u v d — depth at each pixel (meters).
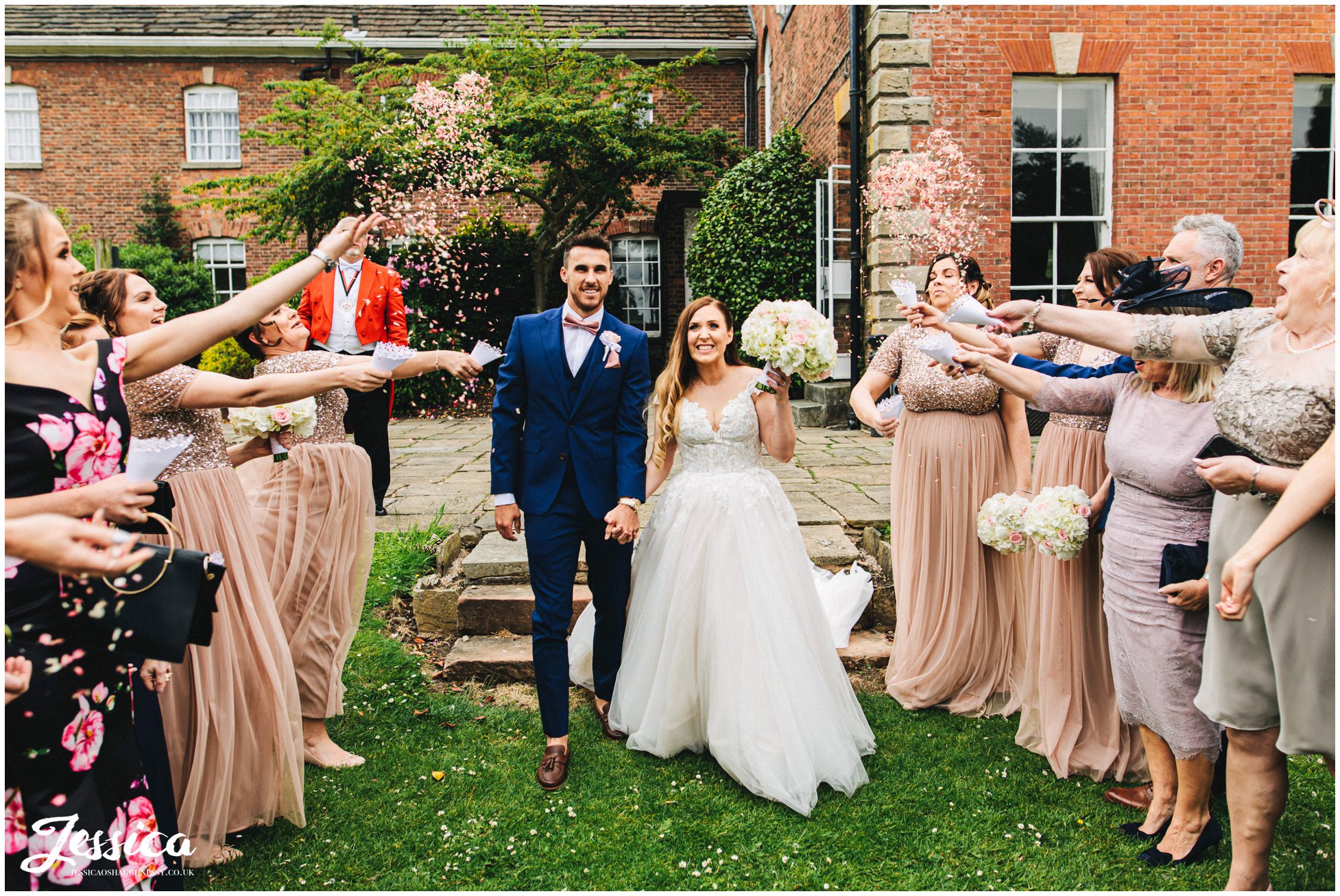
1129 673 2.42
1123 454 2.37
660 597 3.04
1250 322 1.99
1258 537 1.75
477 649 3.72
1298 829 2.50
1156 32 7.95
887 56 7.92
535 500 2.95
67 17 14.88
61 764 1.55
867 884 2.29
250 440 2.72
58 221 1.58
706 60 12.73
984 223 8.09
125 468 1.73
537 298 12.88
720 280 10.54
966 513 3.29
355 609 3.05
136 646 1.64
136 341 1.77
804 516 4.87
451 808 2.67
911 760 2.95
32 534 1.31
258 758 2.50
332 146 10.62
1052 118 8.18
